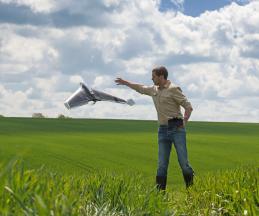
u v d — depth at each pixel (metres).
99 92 8.80
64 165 24.86
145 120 67.88
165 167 13.87
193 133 51.06
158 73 13.66
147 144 37.28
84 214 6.84
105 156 29.19
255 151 34.09
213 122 68.31
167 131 13.77
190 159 29.17
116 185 9.23
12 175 5.85
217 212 9.31
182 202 10.42
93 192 8.89
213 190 10.24
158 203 8.27
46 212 5.02
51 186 6.54
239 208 9.02
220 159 29.39
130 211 7.92
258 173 10.80
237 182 10.24
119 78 13.90
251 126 61.16
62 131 48.78
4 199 5.45
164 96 13.64
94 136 43.19
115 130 51.78
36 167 23.27
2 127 51.66
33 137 40.31
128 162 27.11
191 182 13.60
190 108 13.66
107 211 7.84
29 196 5.70
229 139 43.34
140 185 9.50
